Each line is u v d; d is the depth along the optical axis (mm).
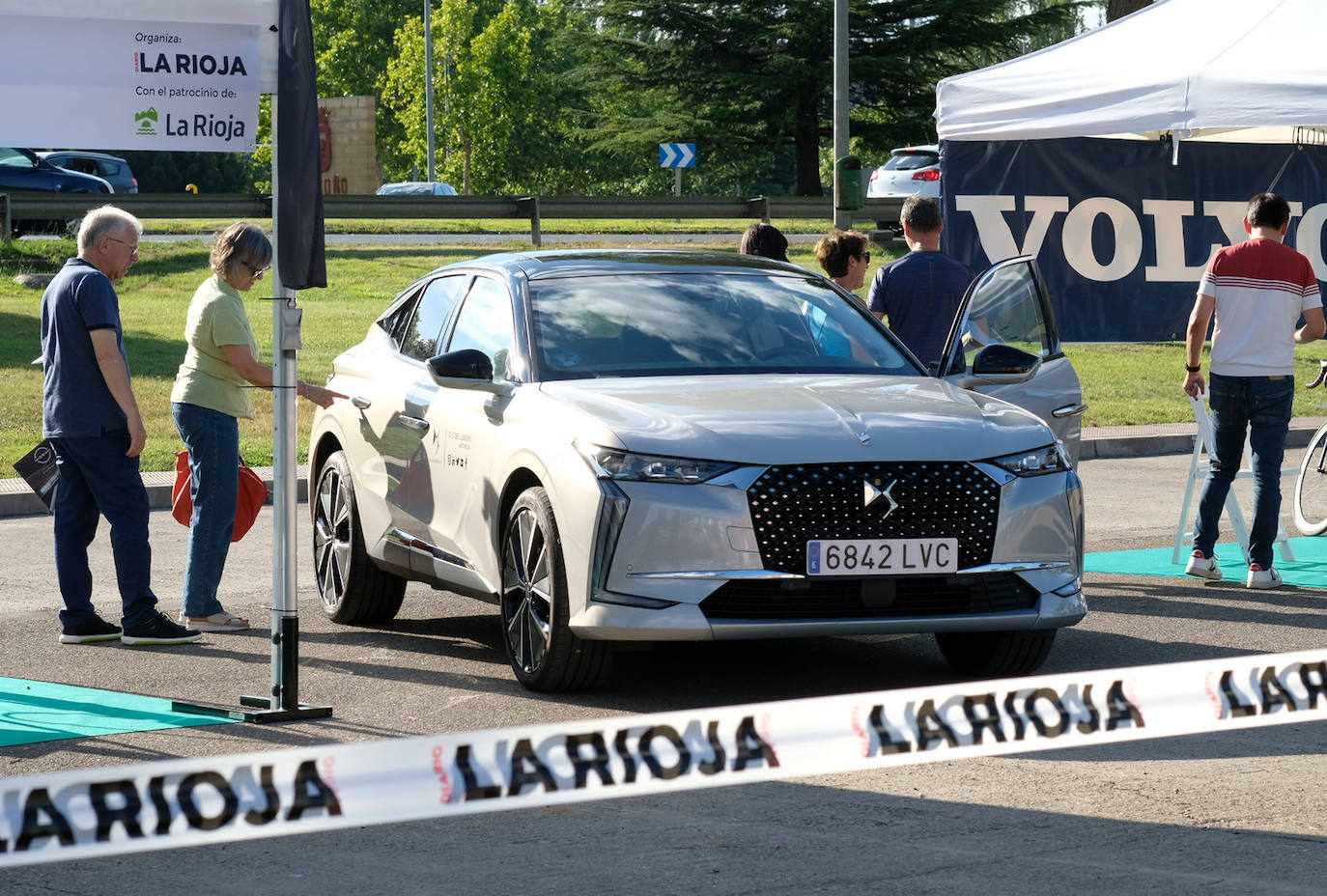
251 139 10047
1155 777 8766
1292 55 16953
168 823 6344
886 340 12648
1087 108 17750
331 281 39938
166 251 42562
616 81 90562
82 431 12680
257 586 15961
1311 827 7824
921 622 10156
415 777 6695
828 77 84312
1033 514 10508
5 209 41125
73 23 9625
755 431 10273
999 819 8023
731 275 12930
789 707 7652
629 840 7746
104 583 16125
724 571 9969
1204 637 12781
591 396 10992
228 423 13422
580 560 10258
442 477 12102
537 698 10867
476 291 13008
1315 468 18719
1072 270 19922
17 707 10781
